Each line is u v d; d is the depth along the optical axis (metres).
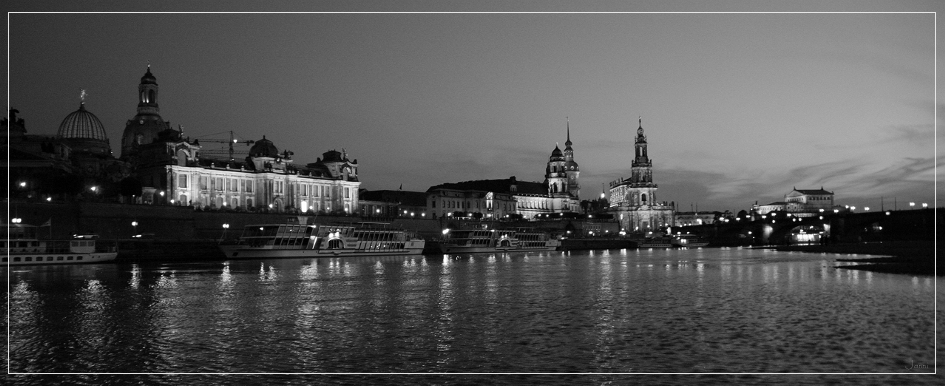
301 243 132.75
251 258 126.75
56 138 181.38
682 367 33.47
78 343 39.91
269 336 41.66
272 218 172.25
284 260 125.62
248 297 60.34
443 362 34.97
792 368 33.00
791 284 68.38
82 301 57.41
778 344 37.84
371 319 47.59
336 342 39.78
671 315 48.12
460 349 37.69
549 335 41.22
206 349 38.25
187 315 49.62
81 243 108.44
